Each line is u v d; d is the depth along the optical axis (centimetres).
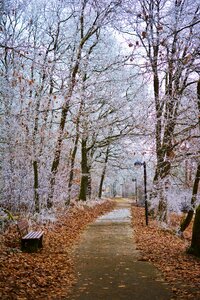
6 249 1034
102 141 2847
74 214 2305
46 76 1795
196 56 1101
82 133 2270
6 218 1385
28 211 1753
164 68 1148
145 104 1964
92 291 714
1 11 1298
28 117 1770
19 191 1788
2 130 1723
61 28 2030
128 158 3438
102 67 2217
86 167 3106
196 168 1471
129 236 1560
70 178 2492
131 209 3612
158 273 859
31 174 1912
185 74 1295
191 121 1402
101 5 1370
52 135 1969
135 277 826
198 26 1236
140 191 4578
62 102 1992
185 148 1404
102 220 2327
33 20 1962
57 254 1098
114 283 775
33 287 723
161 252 1141
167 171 1630
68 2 1909
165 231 1673
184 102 1426
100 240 1443
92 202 3397
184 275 827
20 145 1769
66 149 2434
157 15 1166
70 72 1881
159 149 1595
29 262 936
